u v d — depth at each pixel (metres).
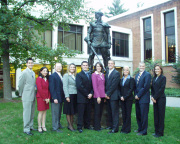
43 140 4.16
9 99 9.61
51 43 16.56
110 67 4.93
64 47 10.20
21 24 8.12
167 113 6.87
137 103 4.84
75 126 5.30
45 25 10.23
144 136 4.46
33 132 4.68
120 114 5.41
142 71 4.73
